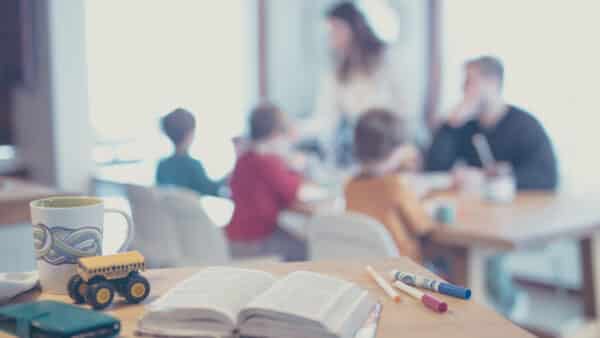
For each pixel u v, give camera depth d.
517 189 2.68
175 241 1.92
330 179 2.89
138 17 3.48
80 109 3.30
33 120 3.39
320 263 0.94
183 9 3.69
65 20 3.25
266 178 2.47
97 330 0.63
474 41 3.76
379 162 2.06
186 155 1.87
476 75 2.85
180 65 3.64
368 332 0.66
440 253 2.08
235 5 4.04
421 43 4.08
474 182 2.61
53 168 3.26
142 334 0.65
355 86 4.17
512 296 2.70
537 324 2.98
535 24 3.40
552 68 3.34
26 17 3.29
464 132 2.95
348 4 4.14
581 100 3.24
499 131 2.83
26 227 1.82
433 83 4.04
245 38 4.15
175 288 0.71
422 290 0.82
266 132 2.53
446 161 2.98
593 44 3.18
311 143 4.18
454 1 3.89
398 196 1.98
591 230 2.07
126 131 3.10
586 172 3.24
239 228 2.48
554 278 3.41
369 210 2.02
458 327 0.68
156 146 1.94
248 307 0.64
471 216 2.16
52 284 0.78
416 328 0.68
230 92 4.00
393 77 4.16
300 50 4.31
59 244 0.77
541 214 2.18
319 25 4.30
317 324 0.62
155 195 1.89
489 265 2.59
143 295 0.75
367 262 0.95
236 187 2.50
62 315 0.64
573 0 3.23
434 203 2.36
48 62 3.25
